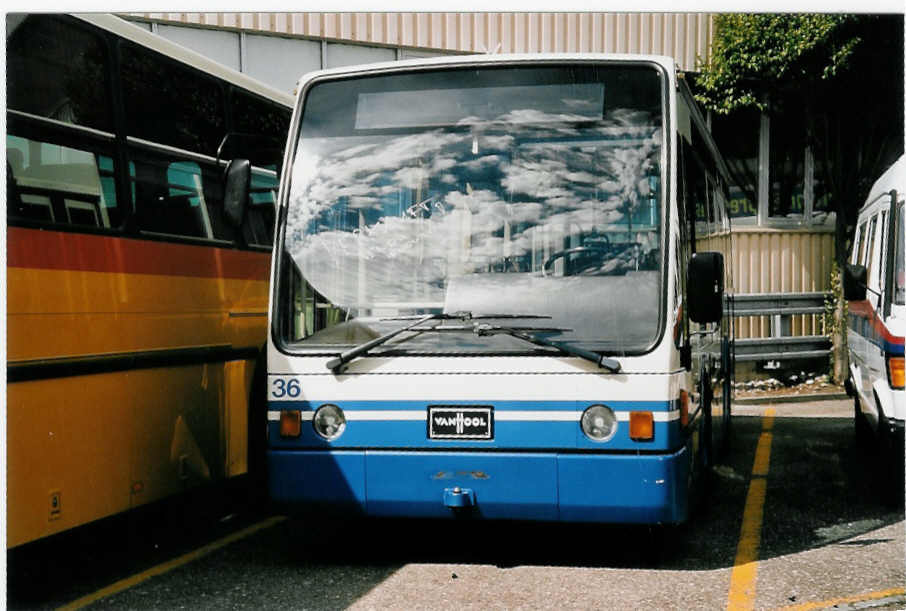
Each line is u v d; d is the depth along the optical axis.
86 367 5.61
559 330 5.67
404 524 7.43
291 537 7.09
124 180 6.12
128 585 5.84
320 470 5.81
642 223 5.83
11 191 5.11
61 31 5.63
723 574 5.96
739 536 6.94
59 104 5.57
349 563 6.29
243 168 6.16
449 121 6.12
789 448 10.83
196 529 7.43
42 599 5.58
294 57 12.68
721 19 16.02
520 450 5.61
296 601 5.46
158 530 7.42
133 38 6.34
